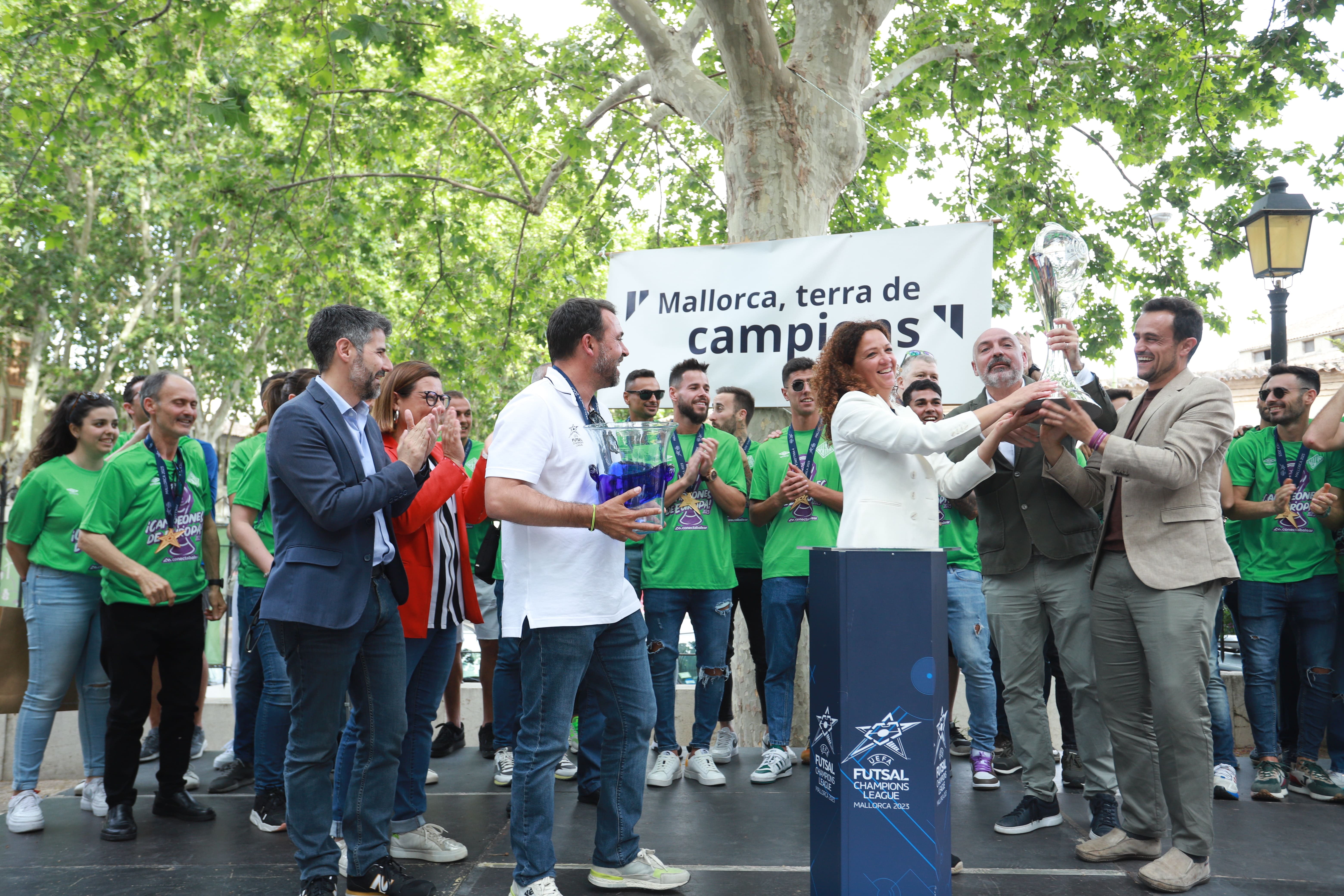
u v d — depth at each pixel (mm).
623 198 11984
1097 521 3826
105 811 4281
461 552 4055
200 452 4426
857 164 6789
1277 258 6043
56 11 8953
